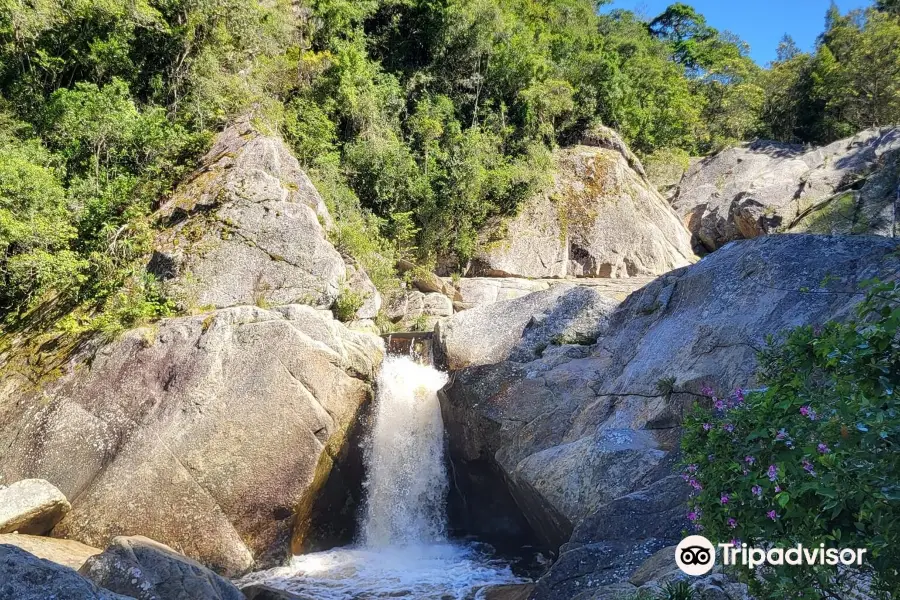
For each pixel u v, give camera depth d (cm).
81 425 1111
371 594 917
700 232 3200
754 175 3266
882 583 347
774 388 394
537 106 2548
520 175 2281
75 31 2011
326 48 2342
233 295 1339
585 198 2380
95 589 544
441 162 2239
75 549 962
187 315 1284
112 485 1041
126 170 1720
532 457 1011
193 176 1578
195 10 1980
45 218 1447
